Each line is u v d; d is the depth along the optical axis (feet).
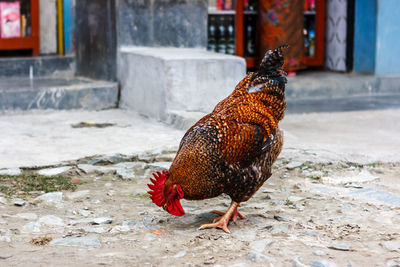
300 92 37.83
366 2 39.81
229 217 14.32
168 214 15.58
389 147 23.65
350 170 20.21
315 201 16.61
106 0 32.32
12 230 13.91
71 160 20.47
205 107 28.14
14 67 34.55
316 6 42.86
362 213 15.46
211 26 38.96
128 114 30.66
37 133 25.40
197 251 12.68
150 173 19.67
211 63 27.96
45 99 30.37
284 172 19.88
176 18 32.60
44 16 36.22
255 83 14.03
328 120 30.12
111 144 23.21
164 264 11.93
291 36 38.70
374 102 35.96
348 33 41.34
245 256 12.34
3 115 29.37
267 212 15.66
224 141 13.05
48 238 13.35
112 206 16.21
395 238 13.47
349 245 13.02
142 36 32.50
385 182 18.79
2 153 21.44
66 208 15.93
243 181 13.52
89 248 12.89
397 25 40.01
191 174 13.04
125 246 13.05
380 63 40.01
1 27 34.94
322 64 43.91
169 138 24.36
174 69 27.30
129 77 31.42
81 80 34.42
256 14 39.73
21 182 18.21
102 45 33.37
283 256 12.30
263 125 13.47
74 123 27.86
